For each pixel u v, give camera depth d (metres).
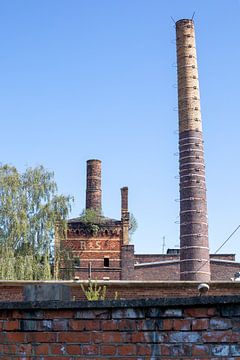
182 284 17.58
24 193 42.47
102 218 54.59
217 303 3.37
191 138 51.00
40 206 42.34
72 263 45.00
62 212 43.31
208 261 49.12
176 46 53.28
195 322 3.42
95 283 16.94
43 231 41.81
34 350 3.70
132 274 52.34
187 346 3.41
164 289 17.58
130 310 3.56
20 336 3.74
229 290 17.59
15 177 42.41
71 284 16.94
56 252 43.81
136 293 17.45
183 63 52.59
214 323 3.38
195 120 51.50
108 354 3.55
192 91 52.03
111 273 52.41
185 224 49.56
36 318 3.73
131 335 3.53
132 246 53.03
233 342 3.32
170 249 65.38
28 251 41.16
